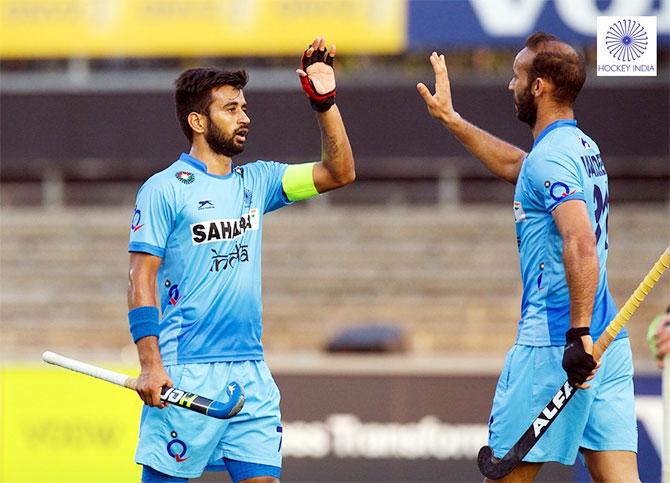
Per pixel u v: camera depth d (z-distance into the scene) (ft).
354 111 211.41
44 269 223.30
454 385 123.24
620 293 211.82
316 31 189.06
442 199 232.53
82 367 60.49
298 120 209.05
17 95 213.87
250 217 62.28
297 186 64.28
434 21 186.50
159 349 59.41
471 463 122.52
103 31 192.13
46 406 125.49
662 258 54.90
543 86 60.23
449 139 211.00
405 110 211.00
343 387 124.06
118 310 217.97
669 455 59.31
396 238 225.97
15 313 217.77
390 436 123.13
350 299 218.38
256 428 61.52
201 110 61.57
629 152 206.80
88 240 227.61
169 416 60.59
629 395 60.29
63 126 213.66
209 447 60.95
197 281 60.95
